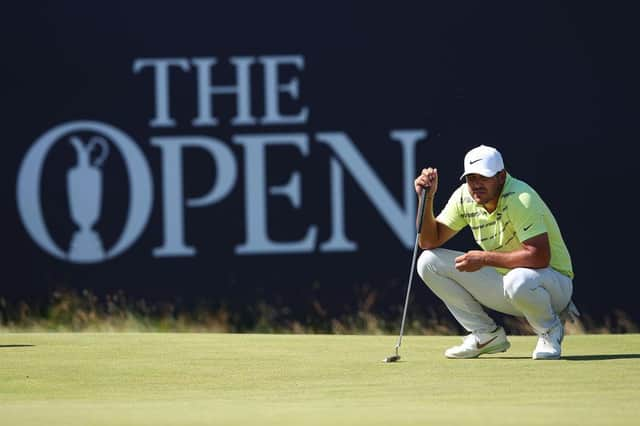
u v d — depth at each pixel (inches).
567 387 740.7
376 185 1847.9
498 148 1867.6
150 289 1839.3
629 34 1877.5
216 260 1840.6
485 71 1872.5
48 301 1833.2
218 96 1859.0
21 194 1850.4
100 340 1067.9
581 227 1870.1
